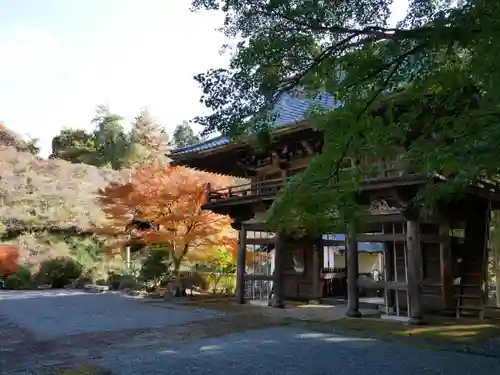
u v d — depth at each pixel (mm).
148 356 7316
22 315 12492
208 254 18125
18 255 24250
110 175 36125
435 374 6109
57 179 32781
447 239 11664
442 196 7906
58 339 8883
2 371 6430
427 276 12688
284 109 13062
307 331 9609
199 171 16875
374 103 5766
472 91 5559
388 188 9898
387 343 8234
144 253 24656
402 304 13133
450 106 5926
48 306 14625
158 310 13453
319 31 5008
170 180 16578
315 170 5664
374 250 19203
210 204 14727
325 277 15891
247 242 14906
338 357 7160
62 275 23938
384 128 5945
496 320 10586
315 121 5793
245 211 14758
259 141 5531
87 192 32188
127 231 19391
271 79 5281
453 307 11641
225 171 16125
